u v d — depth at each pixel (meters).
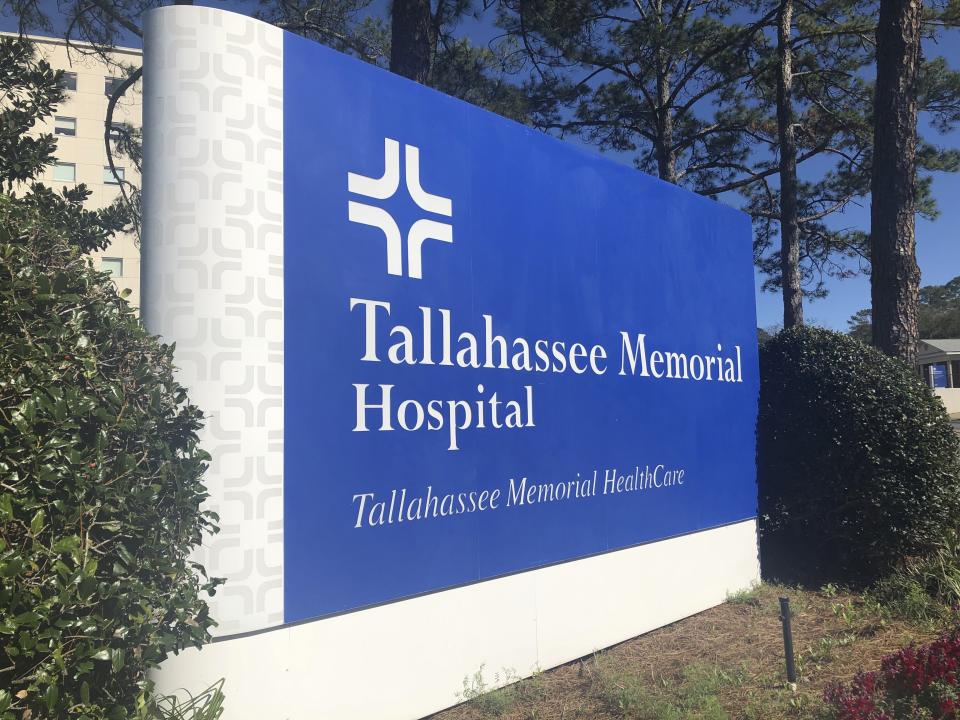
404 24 9.20
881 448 6.89
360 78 4.13
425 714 4.19
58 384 2.48
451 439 4.42
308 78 3.89
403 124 4.34
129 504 2.61
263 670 3.51
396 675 4.07
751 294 7.50
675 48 15.16
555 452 5.12
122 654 2.50
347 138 4.04
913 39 9.33
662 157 17.77
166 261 3.48
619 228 5.90
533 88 18.25
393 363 4.14
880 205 9.38
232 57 3.60
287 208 3.74
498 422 4.74
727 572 6.71
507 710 4.40
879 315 9.31
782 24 15.80
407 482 4.15
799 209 19.72
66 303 2.66
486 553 4.58
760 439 7.45
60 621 2.30
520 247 5.03
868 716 3.72
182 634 2.89
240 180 3.57
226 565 3.40
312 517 3.70
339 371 3.88
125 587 2.58
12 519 2.26
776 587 6.99
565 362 5.28
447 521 4.36
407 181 4.32
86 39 10.48
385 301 4.14
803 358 7.48
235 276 3.52
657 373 6.13
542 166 5.27
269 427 3.56
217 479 3.40
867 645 5.42
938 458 6.83
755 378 7.44
